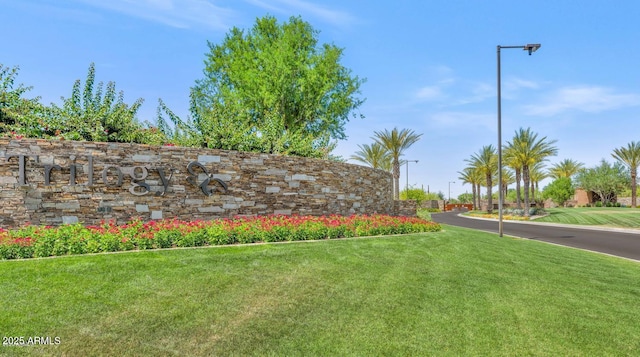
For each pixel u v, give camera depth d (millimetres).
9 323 5359
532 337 5750
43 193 11531
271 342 5273
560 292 8094
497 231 25688
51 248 8953
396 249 11594
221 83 32562
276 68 28609
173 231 10586
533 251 13742
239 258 9156
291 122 30125
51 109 14031
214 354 4922
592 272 10469
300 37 32188
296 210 16031
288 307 6488
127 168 12555
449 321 6219
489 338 5656
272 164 15406
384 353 5094
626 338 5840
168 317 5855
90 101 14680
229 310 6250
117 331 5352
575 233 24734
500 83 18578
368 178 20750
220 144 16234
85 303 6141
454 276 8914
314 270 8625
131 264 8164
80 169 11977
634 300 7816
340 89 32938
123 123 14836
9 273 7270
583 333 5961
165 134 16672
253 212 14758
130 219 12492
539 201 77562
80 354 4762
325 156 22688
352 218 16000
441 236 15602
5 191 11188
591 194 76312
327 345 5250
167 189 13102
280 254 9734
